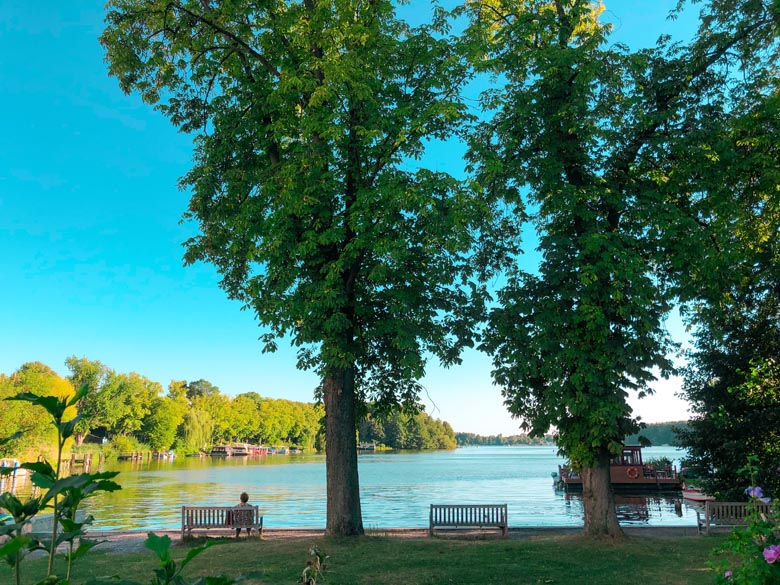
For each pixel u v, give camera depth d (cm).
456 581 1207
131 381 11794
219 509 1820
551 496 5053
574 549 1521
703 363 2242
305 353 1931
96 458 10588
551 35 1919
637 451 4972
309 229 1716
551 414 1639
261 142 1880
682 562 1374
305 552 1477
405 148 1775
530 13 1961
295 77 1669
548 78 1805
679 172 1798
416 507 4188
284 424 19888
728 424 2109
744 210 2134
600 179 1747
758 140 1823
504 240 2069
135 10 1967
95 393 10619
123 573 1261
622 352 1582
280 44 1906
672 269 1795
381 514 3734
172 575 239
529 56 1853
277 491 5534
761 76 1938
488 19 2184
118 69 1980
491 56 1945
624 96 1841
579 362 1582
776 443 2027
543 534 1878
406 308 1691
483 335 1842
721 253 1705
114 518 3353
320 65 1673
